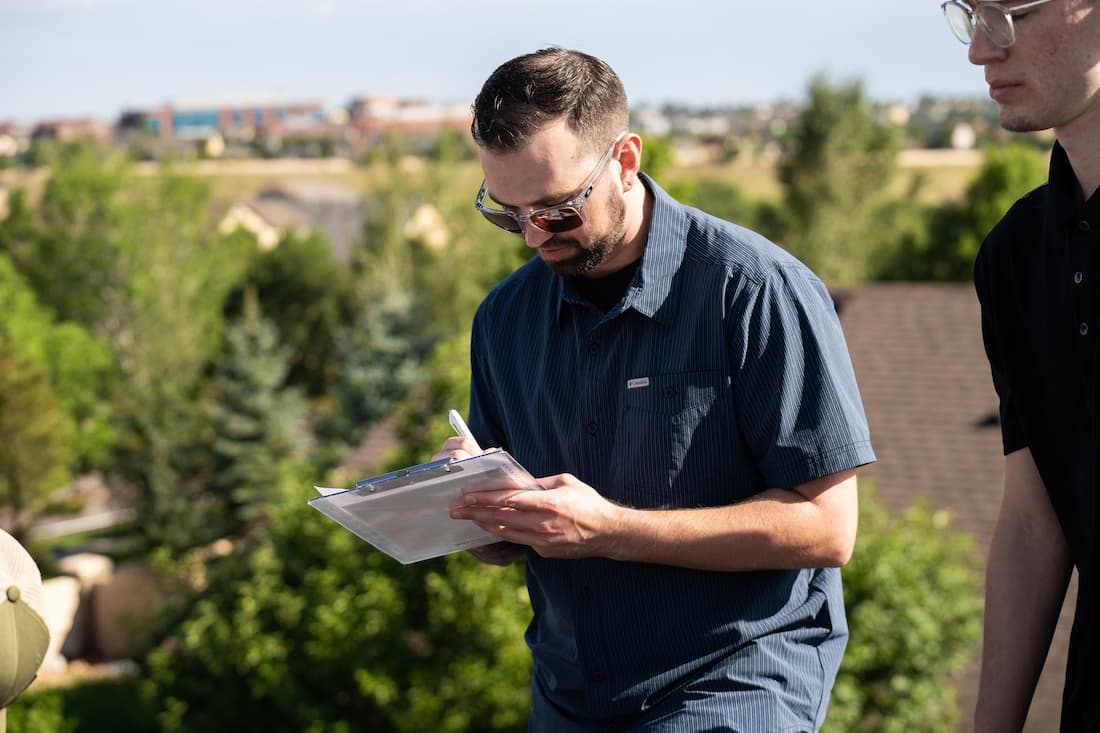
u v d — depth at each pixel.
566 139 2.20
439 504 2.28
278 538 10.47
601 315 2.45
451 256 46.28
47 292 46.44
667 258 2.39
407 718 9.55
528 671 9.44
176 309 45.59
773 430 2.30
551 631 2.63
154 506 30.50
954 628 9.09
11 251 48.50
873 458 2.31
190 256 46.91
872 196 47.69
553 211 2.23
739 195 52.47
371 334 34.12
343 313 50.53
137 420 30.84
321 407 47.41
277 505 10.79
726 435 2.36
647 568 2.42
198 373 41.16
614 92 2.28
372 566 9.91
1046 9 1.79
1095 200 1.94
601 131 2.24
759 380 2.31
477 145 2.27
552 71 2.22
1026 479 2.30
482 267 45.94
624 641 2.46
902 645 8.75
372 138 125.62
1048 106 1.83
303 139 124.88
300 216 73.31
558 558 2.48
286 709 10.05
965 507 13.06
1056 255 2.04
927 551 9.30
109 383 43.28
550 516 2.22
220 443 30.77
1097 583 2.03
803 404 2.29
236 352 31.70
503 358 2.66
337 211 75.06
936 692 9.09
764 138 84.94
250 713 10.48
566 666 2.58
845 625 2.59
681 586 2.42
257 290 50.28
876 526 9.54
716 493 2.38
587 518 2.24
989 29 1.84
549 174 2.21
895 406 14.97
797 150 48.25
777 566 2.33
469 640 9.68
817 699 2.47
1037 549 2.31
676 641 2.43
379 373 33.38
